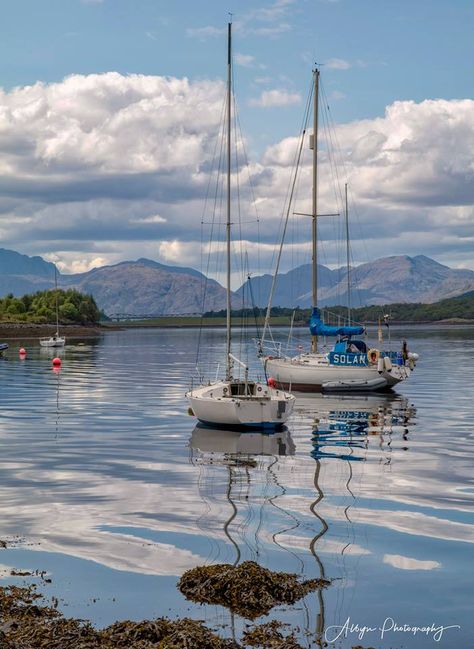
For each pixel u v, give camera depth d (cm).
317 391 5559
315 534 1884
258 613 1406
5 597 1455
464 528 1934
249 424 3616
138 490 2352
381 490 2352
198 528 1933
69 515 2052
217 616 1390
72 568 1633
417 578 1591
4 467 2712
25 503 2181
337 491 2341
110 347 14850
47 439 3359
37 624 1316
